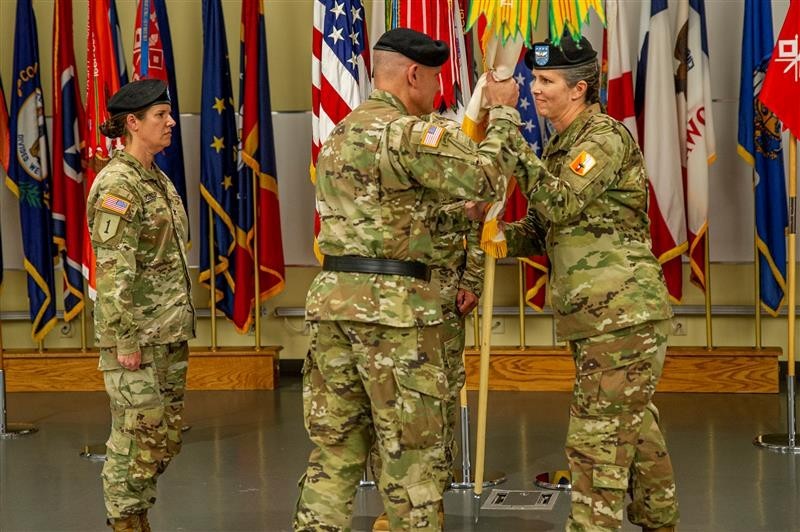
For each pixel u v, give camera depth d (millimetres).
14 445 5547
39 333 6859
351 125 2871
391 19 4914
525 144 2936
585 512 3102
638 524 3385
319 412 2953
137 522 3682
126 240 3518
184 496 4484
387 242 2814
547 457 5004
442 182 2730
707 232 6340
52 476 4895
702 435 5355
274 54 7082
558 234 3178
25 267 6836
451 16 4879
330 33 5051
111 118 3688
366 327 2814
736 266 6695
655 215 6102
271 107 7082
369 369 2812
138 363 3551
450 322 3619
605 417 3109
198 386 6863
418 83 2949
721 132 6633
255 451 5250
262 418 5988
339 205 2859
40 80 7008
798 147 6512
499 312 6867
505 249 3332
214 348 6887
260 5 6586
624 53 6152
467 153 2734
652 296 3107
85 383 6980
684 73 6164
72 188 6727
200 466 4988
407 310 2805
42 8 7191
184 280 3756
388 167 2779
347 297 2816
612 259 3115
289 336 7242
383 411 2805
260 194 6617
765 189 6141
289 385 6938
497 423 5746
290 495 4457
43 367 6984
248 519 4129
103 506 4383
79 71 7074
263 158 6578
